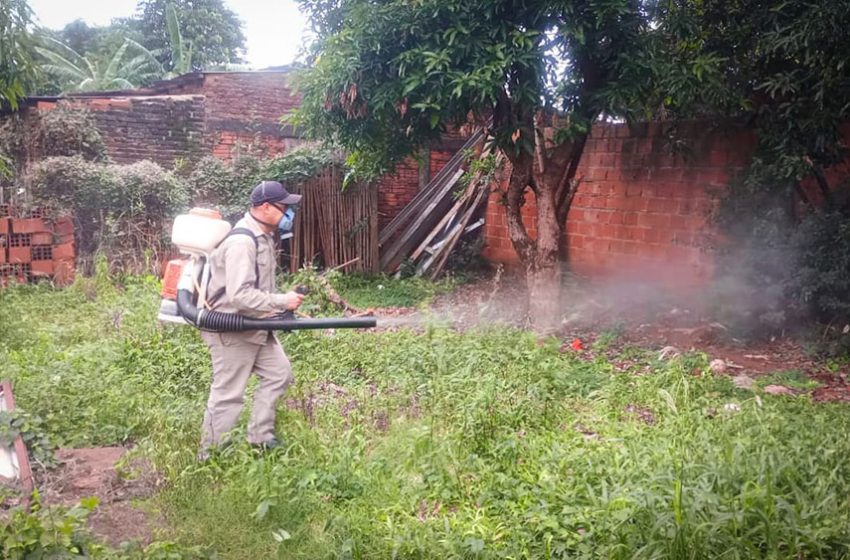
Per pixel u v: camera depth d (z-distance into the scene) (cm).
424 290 1174
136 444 497
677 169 1012
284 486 408
